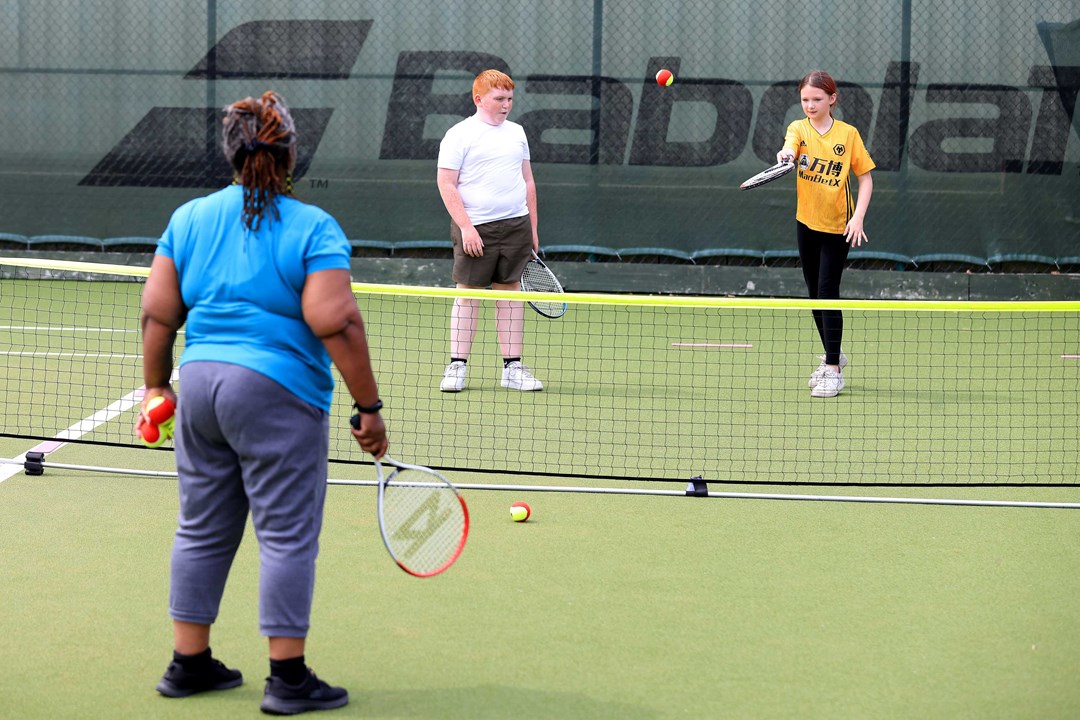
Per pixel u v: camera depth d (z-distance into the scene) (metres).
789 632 7.50
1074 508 10.32
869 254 25.09
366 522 9.76
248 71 25.41
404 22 25.17
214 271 6.08
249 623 7.57
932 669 6.93
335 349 5.99
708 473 11.57
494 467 11.65
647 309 24.59
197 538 6.38
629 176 25.28
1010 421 14.18
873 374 17.45
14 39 25.48
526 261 15.55
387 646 7.24
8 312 21.91
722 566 8.77
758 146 25.08
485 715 6.34
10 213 25.95
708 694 6.60
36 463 11.06
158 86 25.56
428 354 18.59
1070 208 25.02
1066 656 7.12
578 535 9.48
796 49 24.86
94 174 25.83
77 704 6.41
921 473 11.68
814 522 9.91
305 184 25.53
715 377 17.02
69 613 7.71
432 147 25.36
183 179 25.83
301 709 6.31
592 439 12.94
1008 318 23.70
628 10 24.94
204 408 6.04
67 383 15.70
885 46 24.77
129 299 23.88
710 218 25.33
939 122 24.89
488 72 15.34
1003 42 24.72
